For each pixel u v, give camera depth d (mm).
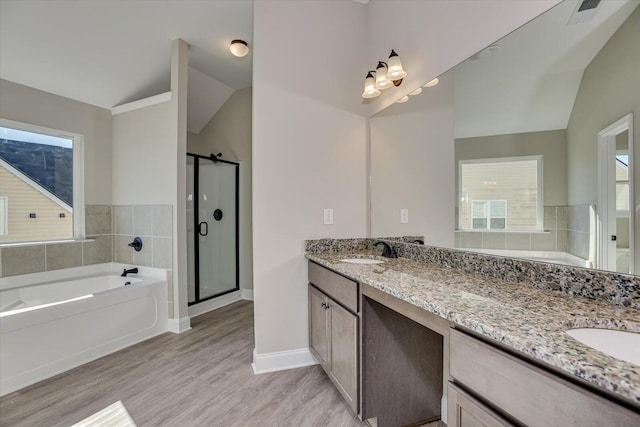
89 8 2428
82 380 2010
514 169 1273
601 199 969
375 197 2312
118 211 3316
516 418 716
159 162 2998
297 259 2211
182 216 2928
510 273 1288
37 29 2467
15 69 2689
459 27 1524
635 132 885
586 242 1018
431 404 1644
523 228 1232
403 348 1579
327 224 2277
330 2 2314
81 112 3178
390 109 2139
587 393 581
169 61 3164
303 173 2223
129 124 3232
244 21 2648
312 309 2123
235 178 3943
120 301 2508
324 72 2285
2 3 2234
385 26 2156
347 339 1589
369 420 1564
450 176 1613
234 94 3994
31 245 2793
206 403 1759
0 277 2611
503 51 1303
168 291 2904
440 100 1663
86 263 3164
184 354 2387
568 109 1069
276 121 2164
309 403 1757
